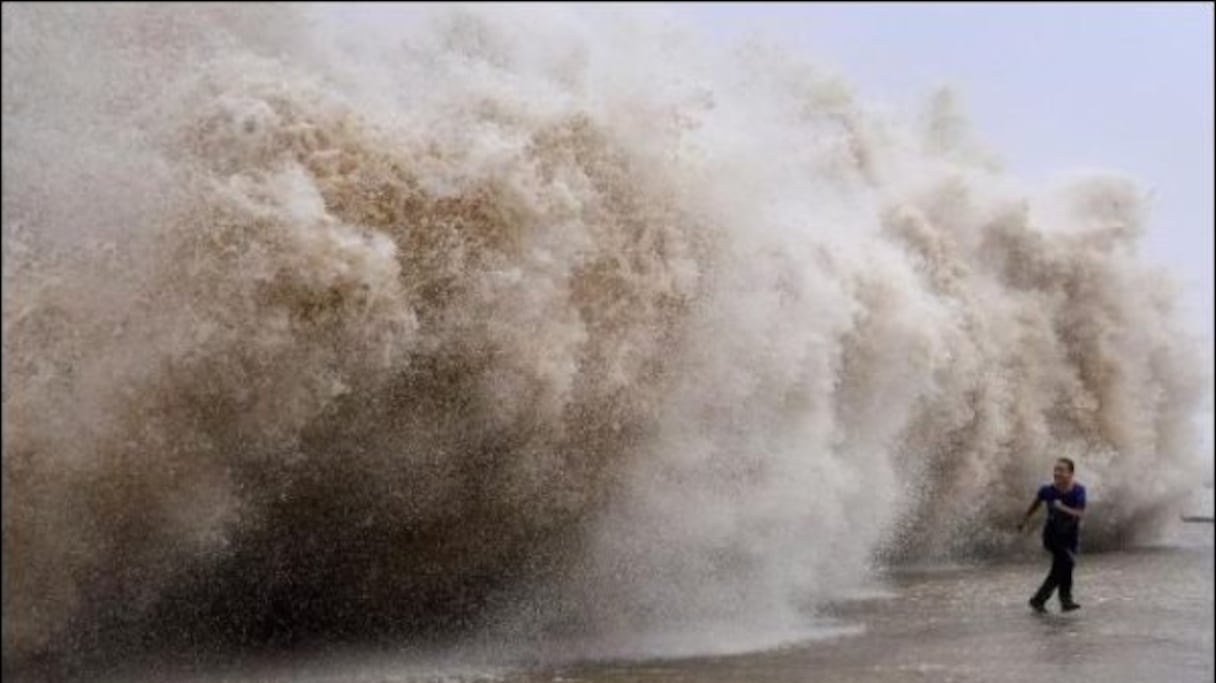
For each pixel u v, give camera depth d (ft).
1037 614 62.59
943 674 46.14
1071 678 45.37
